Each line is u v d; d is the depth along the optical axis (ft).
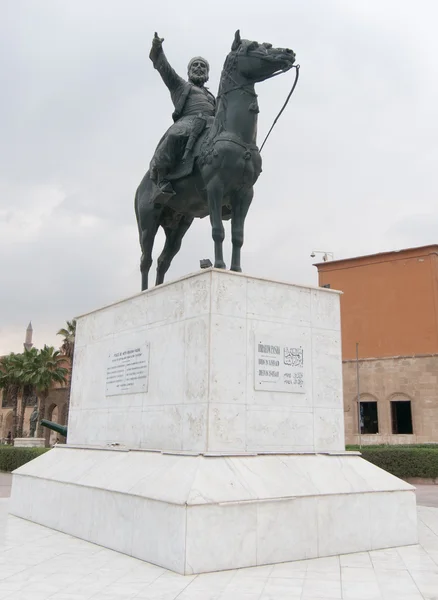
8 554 18.19
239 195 23.98
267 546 16.99
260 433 20.20
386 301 82.69
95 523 20.12
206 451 18.75
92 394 27.53
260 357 20.79
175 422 20.76
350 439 78.23
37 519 24.49
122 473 20.27
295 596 13.50
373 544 19.27
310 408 21.75
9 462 70.85
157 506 17.01
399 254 82.94
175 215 28.99
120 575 15.46
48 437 127.03
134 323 24.86
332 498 18.78
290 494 17.88
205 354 19.69
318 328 22.76
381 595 13.64
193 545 15.65
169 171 25.45
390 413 76.74
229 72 23.29
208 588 14.16
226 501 16.42
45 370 122.31
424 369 75.15
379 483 20.45
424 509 30.27
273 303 21.61
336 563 17.11
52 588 14.19
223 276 20.47
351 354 83.66
